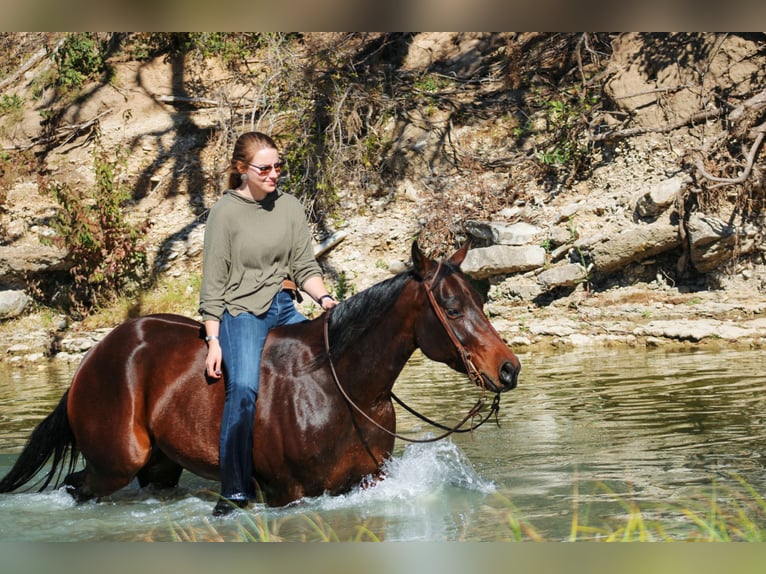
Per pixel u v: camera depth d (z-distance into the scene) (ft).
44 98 60.44
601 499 15.92
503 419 24.13
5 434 25.20
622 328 38.29
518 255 43.93
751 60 47.01
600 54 52.80
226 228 16.38
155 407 16.53
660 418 22.95
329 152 52.03
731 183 40.68
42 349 45.44
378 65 57.36
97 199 50.11
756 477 16.92
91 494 17.52
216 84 59.16
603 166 48.39
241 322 16.33
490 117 54.08
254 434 16.05
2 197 54.03
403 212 51.01
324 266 48.80
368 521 15.11
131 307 48.83
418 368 35.83
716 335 35.37
